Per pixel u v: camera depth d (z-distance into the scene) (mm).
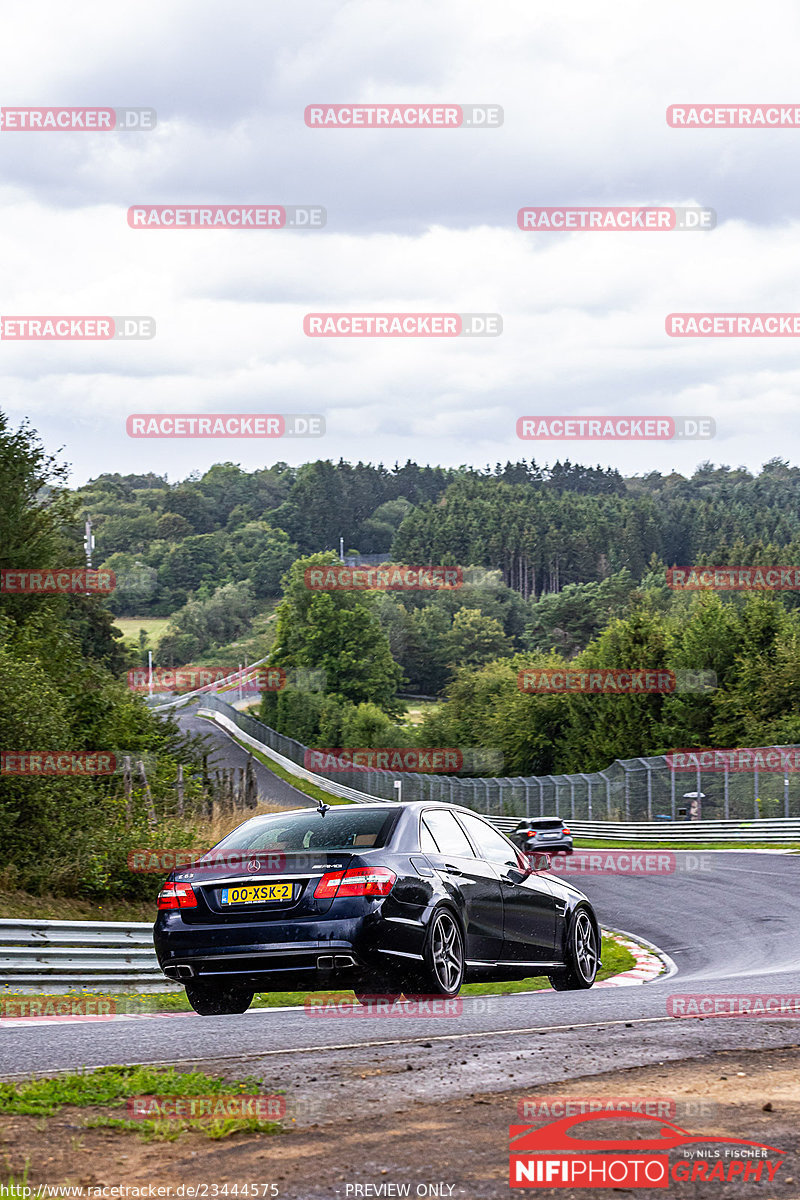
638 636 111938
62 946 22219
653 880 52688
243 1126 7727
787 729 88875
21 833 30469
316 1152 7289
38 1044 11461
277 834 14961
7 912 27438
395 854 14469
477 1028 12125
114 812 35156
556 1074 9242
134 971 23203
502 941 16078
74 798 33219
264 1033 11906
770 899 43062
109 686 48375
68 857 30984
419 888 14359
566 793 90000
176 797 42000
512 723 122438
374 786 121312
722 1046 10492
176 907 14508
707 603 104875
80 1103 8328
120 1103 8367
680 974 27109
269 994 21875
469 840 16406
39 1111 8062
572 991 18109
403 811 15273
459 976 14898
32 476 52938
